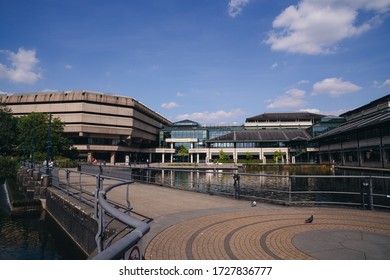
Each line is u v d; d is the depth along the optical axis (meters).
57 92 82.88
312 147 87.06
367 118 71.06
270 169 70.19
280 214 8.51
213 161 87.81
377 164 54.12
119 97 87.75
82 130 79.19
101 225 4.53
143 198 11.85
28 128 57.25
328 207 9.72
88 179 22.61
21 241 13.32
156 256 4.91
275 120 117.12
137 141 102.75
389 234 6.28
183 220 7.70
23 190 27.78
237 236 6.16
